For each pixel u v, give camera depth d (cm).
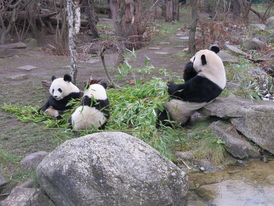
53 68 1007
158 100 511
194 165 442
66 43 1345
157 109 526
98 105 459
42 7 1612
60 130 506
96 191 311
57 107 529
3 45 1201
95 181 313
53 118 545
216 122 516
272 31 1354
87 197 309
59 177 318
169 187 332
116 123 494
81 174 315
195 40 1205
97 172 317
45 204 335
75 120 463
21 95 705
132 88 604
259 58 920
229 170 434
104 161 324
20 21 1453
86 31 1543
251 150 459
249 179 409
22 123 543
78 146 336
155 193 322
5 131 504
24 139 472
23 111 582
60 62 1113
